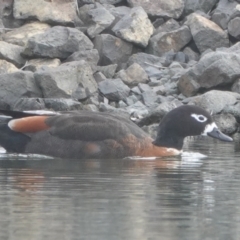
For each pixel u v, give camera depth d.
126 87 22.67
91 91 22.23
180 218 10.09
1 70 23.06
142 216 10.16
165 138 15.77
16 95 21.78
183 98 22.47
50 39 23.56
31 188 11.82
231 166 14.34
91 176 12.95
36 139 15.44
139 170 13.70
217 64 22.36
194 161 14.98
